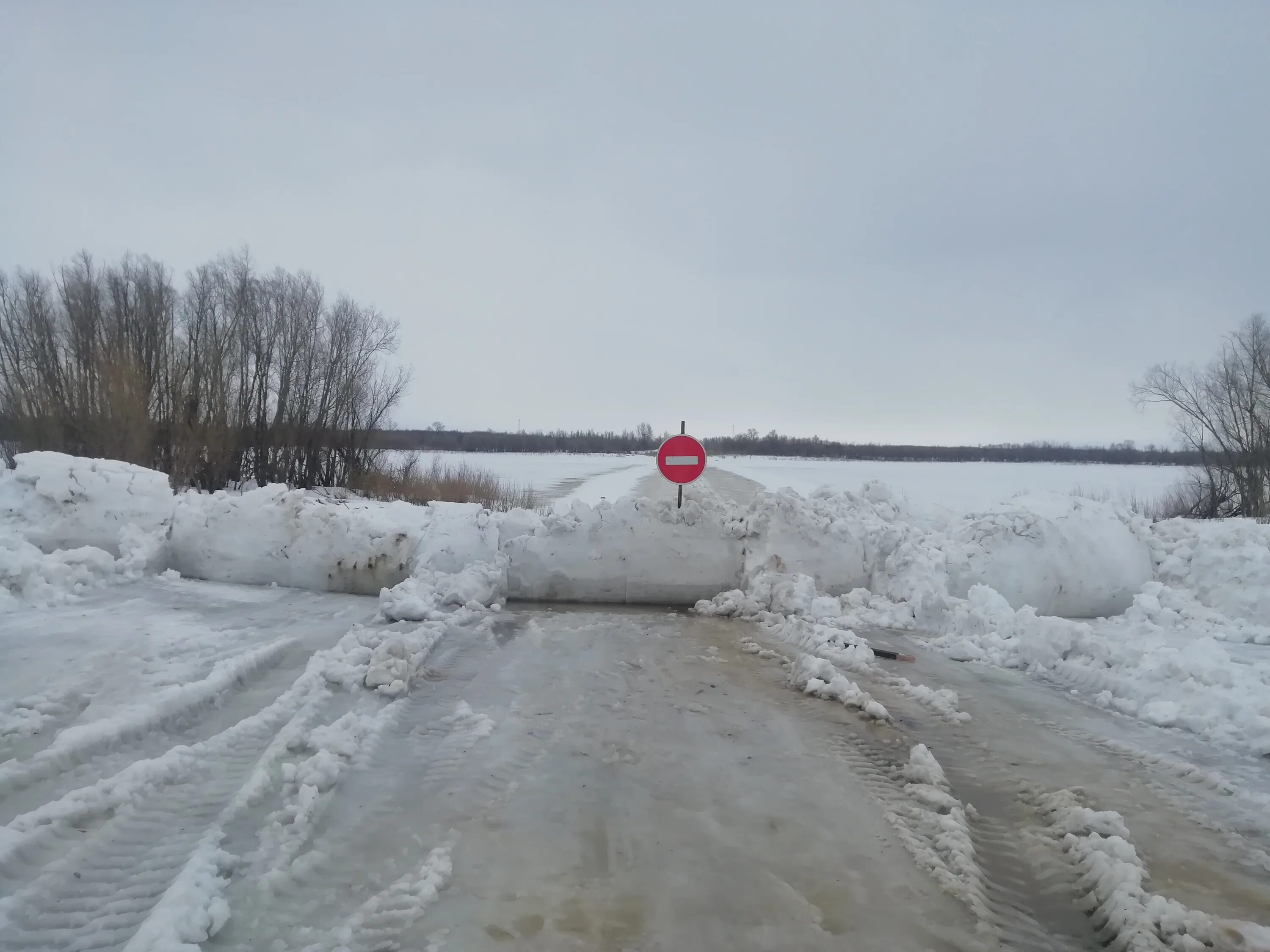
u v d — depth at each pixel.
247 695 5.43
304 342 28.02
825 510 10.33
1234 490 27.44
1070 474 60.81
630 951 2.83
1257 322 26.62
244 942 2.81
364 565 9.34
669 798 4.13
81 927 2.85
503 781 4.26
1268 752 5.05
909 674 6.86
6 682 5.27
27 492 9.51
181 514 9.91
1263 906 3.30
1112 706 6.07
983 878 3.48
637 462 80.62
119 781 3.89
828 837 3.75
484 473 29.34
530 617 8.70
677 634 8.05
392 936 2.87
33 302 22.91
